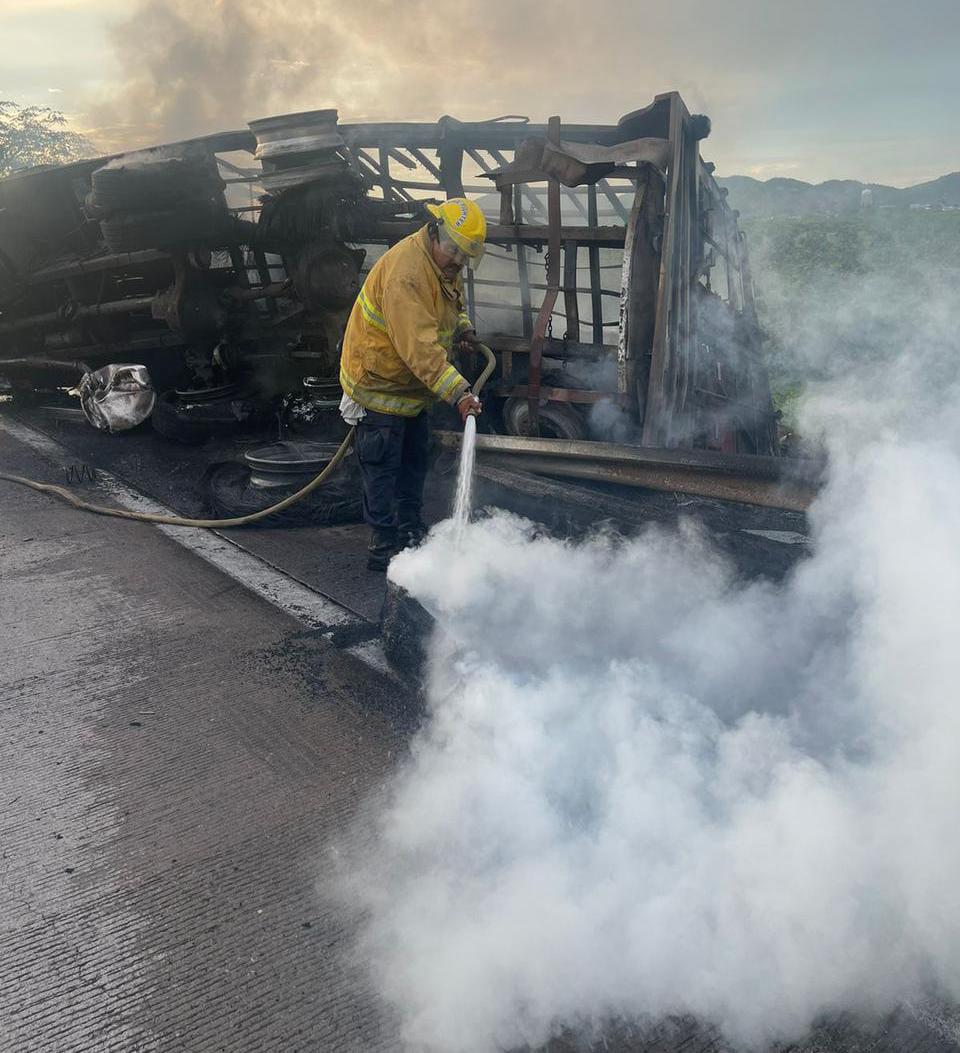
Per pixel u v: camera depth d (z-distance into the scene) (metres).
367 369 3.66
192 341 6.13
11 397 7.66
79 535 4.55
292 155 5.13
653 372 4.56
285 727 2.81
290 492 4.75
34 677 3.13
